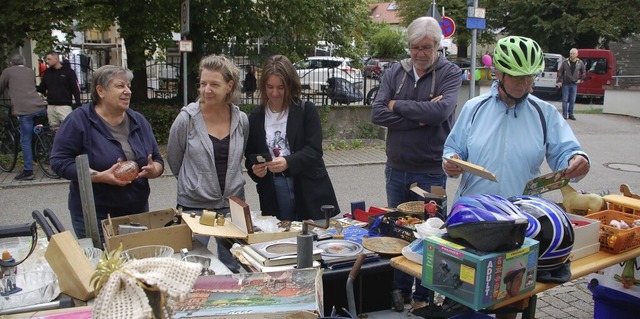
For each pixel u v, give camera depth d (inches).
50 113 324.8
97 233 102.8
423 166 135.9
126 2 378.0
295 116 129.4
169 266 51.1
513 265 72.1
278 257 86.7
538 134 104.8
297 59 436.5
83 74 453.7
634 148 424.8
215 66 119.4
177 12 395.5
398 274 115.0
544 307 147.7
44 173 313.0
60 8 352.8
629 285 114.0
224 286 74.3
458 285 72.0
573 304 149.9
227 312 69.0
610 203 111.3
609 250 94.0
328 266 87.8
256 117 131.0
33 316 67.5
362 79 480.1
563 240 80.0
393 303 104.1
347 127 439.5
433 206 102.1
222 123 125.0
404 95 138.3
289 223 111.3
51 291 75.0
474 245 71.4
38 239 93.8
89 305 72.4
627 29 1083.9
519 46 99.1
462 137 111.0
